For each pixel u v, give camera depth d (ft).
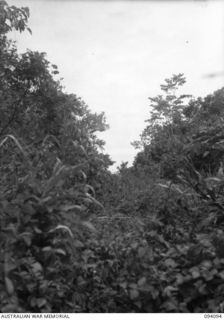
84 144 17.21
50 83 17.61
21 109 17.17
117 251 9.77
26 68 16.85
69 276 8.18
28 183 8.50
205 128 21.35
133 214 14.88
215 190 12.82
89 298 8.61
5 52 17.03
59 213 7.78
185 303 7.83
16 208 7.55
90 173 17.57
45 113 17.44
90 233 10.32
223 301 7.62
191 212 12.59
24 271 7.48
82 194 9.16
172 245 9.99
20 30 16.85
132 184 19.38
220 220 11.54
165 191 14.75
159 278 8.25
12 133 15.40
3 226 7.43
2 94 16.93
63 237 7.77
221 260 7.97
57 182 8.22
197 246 8.63
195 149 17.80
